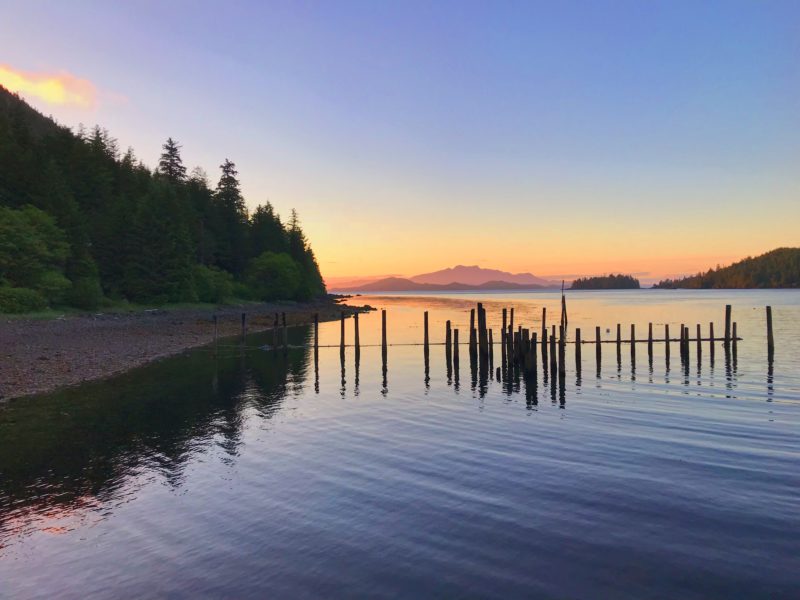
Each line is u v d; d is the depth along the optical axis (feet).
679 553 25.34
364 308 335.26
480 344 86.69
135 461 39.70
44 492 33.58
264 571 23.76
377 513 30.14
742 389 70.28
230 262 359.25
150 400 61.98
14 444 43.88
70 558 25.20
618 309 273.75
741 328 157.28
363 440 45.55
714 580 22.95
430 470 37.55
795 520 29.12
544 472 37.04
